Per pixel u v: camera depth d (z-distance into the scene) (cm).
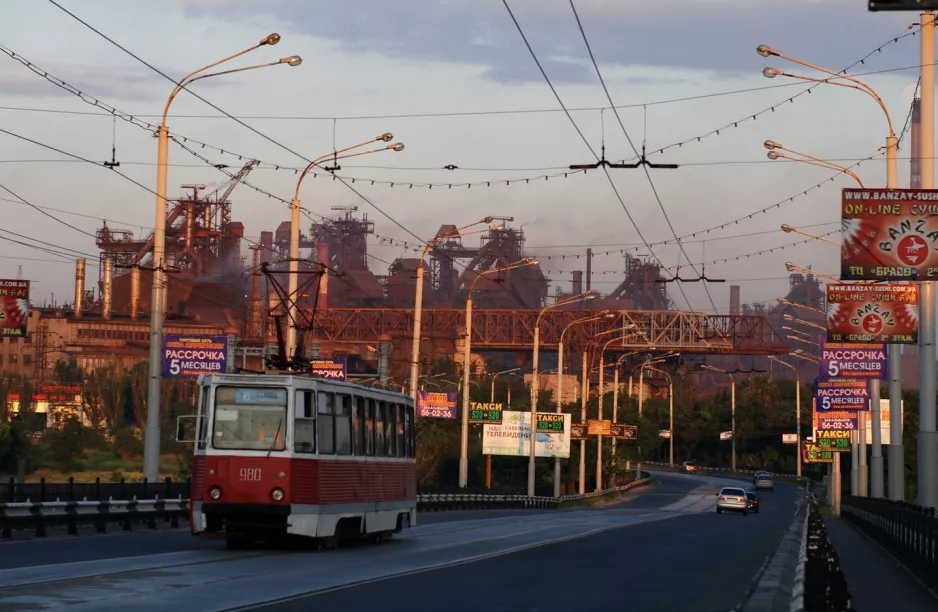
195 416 3525
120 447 15225
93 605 1977
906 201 3825
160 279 5375
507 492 10825
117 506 4356
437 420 13300
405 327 18938
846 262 3822
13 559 2889
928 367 4556
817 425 9025
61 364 18950
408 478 4447
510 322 19250
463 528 5466
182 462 11956
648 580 2944
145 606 1995
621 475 17388
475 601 2294
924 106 4125
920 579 3167
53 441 13162
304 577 2658
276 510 3400
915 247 3803
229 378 3500
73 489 4525
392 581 2655
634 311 18575
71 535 3981
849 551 4675
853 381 8006
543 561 3447
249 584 2455
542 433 12112
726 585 2884
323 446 3566
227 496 3422
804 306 9106
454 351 18138
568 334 18925
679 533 5681
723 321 18362
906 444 15362
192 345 6081
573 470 14938
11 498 4509
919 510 3494
